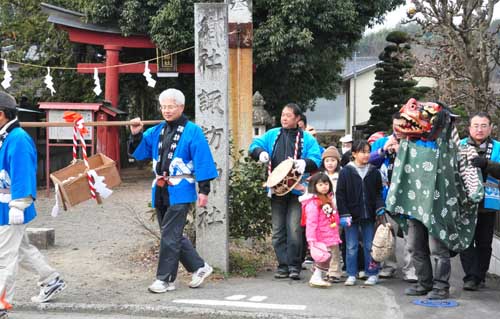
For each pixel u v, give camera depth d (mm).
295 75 20703
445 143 5855
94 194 6039
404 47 17828
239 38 9812
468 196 5914
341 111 41906
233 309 5559
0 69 21625
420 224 6012
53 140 16875
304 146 6828
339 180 6668
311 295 6133
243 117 9883
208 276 6852
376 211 6641
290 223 6820
